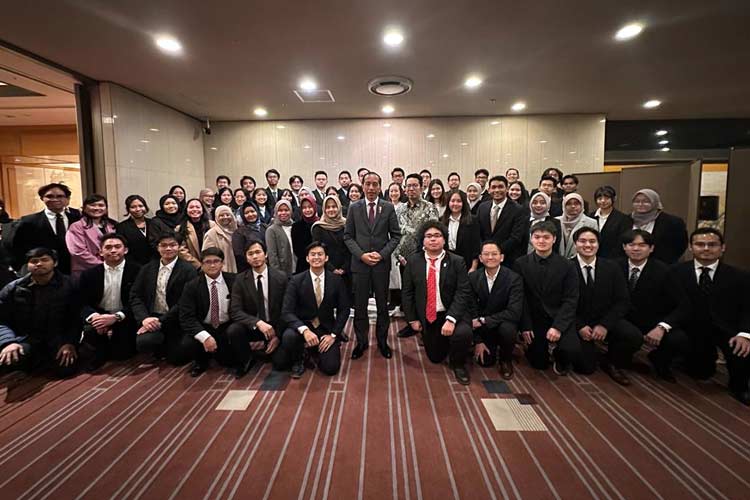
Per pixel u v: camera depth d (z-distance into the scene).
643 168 4.70
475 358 2.74
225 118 6.71
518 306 2.47
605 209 3.18
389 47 3.79
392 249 2.82
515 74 4.56
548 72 4.50
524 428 1.86
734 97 5.51
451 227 3.47
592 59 4.11
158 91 5.18
